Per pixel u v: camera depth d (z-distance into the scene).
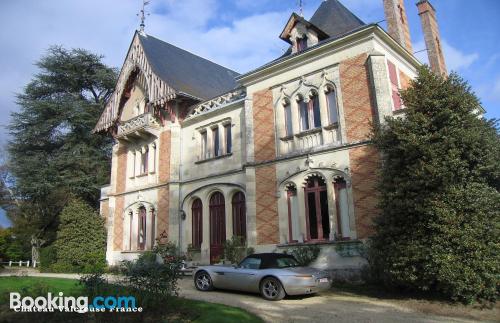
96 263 21.30
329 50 15.04
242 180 17.27
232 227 17.55
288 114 16.14
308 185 14.91
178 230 19.31
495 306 9.04
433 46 20.62
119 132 23.41
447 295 9.88
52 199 29.89
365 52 14.12
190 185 19.64
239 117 18.17
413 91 11.06
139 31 23.58
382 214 10.95
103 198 25.28
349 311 8.88
